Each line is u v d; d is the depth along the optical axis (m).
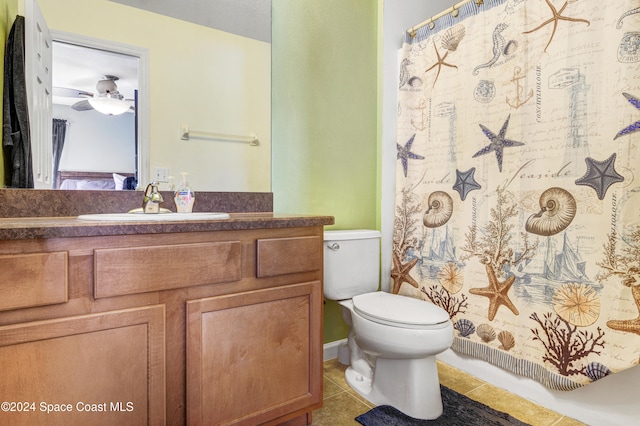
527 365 1.52
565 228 1.39
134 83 1.50
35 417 0.86
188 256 1.05
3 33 1.28
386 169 2.16
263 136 1.80
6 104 1.28
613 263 1.26
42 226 0.84
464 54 1.75
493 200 1.64
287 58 1.87
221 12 1.68
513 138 1.56
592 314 1.31
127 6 1.48
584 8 1.34
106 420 0.95
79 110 1.40
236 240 1.15
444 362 1.92
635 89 1.21
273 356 1.23
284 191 1.87
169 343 1.04
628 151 1.23
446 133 1.84
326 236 1.79
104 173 1.44
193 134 1.63
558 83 1.41
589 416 1.37
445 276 1.85
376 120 2.23
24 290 0.83
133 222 0.98
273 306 1.23
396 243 2.11
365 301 1.65
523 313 1.53
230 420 1.14
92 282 0.92
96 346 0.93
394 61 2.17
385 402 1.53
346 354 1.96
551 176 1.43
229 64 1.71
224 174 1.70
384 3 2.13
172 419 1.05
